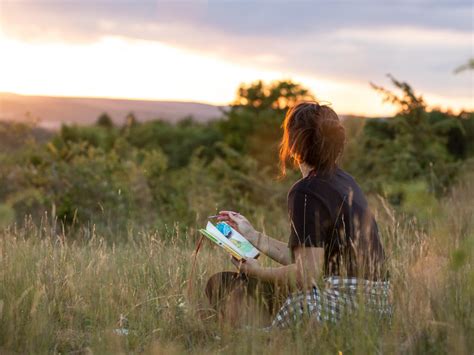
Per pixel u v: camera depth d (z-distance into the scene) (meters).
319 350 3.63
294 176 14.58
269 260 5.21
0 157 12.05
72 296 4.55
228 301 4.22
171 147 41.78
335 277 3.91
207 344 4.01
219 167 15.05
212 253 5.55
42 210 10.61
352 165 13.68
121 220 9.71
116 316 4.32
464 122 15.58
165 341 4.03
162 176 13.04
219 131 37.72
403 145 13.57
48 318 4.12
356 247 3.81
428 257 4.15
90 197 11.04
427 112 14.30
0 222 3.64
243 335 3.86
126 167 12.23
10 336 3.93
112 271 4.93
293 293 3.99
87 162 12.13
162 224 9.34
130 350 4.00
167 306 4.39
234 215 4.42
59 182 11.30
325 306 3.85
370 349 3.54
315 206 3.85
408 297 3.89
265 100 37.81
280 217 12.02
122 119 39.03
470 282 3.67
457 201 8.09
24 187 11.30
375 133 14.46
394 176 12.70
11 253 5.00
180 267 4.95
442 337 3.64
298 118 4.00
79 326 4.32
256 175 16.03
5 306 4.14
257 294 4.01
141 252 5.39
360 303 3.70
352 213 3.87
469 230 4.51
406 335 3.77
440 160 12.95
